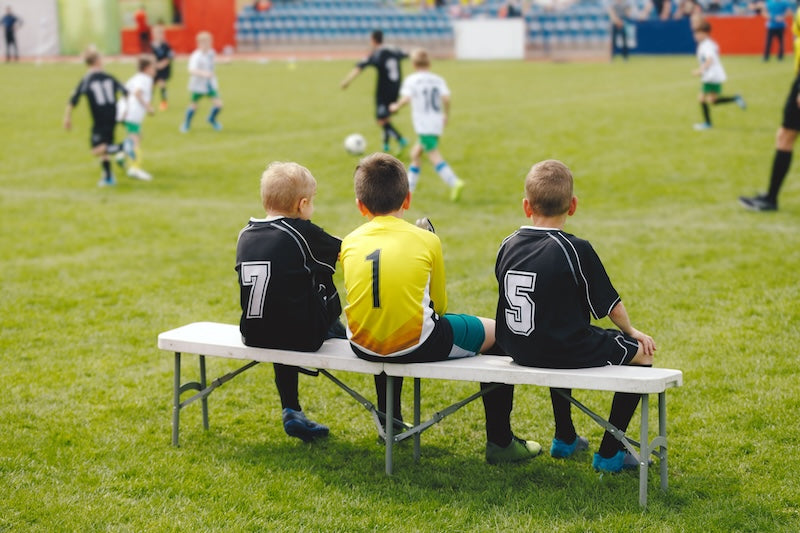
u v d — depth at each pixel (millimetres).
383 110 13562
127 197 10820
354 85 22984
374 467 4258
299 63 30203
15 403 5031
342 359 4152
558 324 3910
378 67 13453
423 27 33469
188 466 4254
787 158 9227
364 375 5520
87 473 4168
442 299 4199
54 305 6867
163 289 7266
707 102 14633
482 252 8195
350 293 4070
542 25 31531
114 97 11422
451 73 25641
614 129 14875
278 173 4332
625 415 4066
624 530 3604
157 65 18859
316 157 13164
